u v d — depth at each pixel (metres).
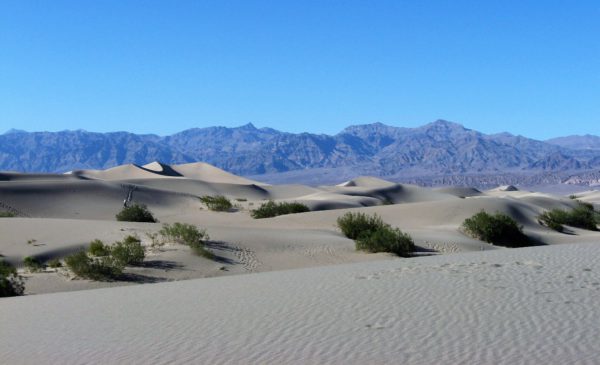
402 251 35.88
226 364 9.31
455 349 9.34
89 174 137.38
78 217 70.00
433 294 13.83
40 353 10.75
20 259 30.84
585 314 11.13
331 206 87.69
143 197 82.69
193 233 33.53
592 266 17.09
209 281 20.22
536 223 56.81
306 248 35.81
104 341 11.35
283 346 10.14
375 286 15.52
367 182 156.62
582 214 60.97
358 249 36.31
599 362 8.40
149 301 15.90
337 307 13.09
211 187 116.75
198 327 12.02
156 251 31.31
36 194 75.12
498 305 12.25
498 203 59.19
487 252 23.83
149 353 10.24
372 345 9.84
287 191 134.75
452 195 148.62
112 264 27.19
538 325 10.52
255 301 14.64
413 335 10.32
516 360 8.66
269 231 40.12
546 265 17.64
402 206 60.81
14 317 14.62
